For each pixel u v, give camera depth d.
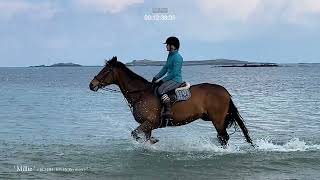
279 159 11.48
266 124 19.39
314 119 21.28
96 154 12.13
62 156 11.88
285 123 19.75
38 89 53.09
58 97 38.34
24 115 23.16
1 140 14.73
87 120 21.06
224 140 12.72
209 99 12.26
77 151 12.59
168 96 12.05
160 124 12.34
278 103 31.17
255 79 88.19
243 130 12.73
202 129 17.72
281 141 14.52
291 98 36.12
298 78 93.81
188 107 12.10
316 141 14.44
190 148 12.98
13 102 32.34
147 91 12.38
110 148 13.05
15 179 9.45
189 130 17.38
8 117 22.14
